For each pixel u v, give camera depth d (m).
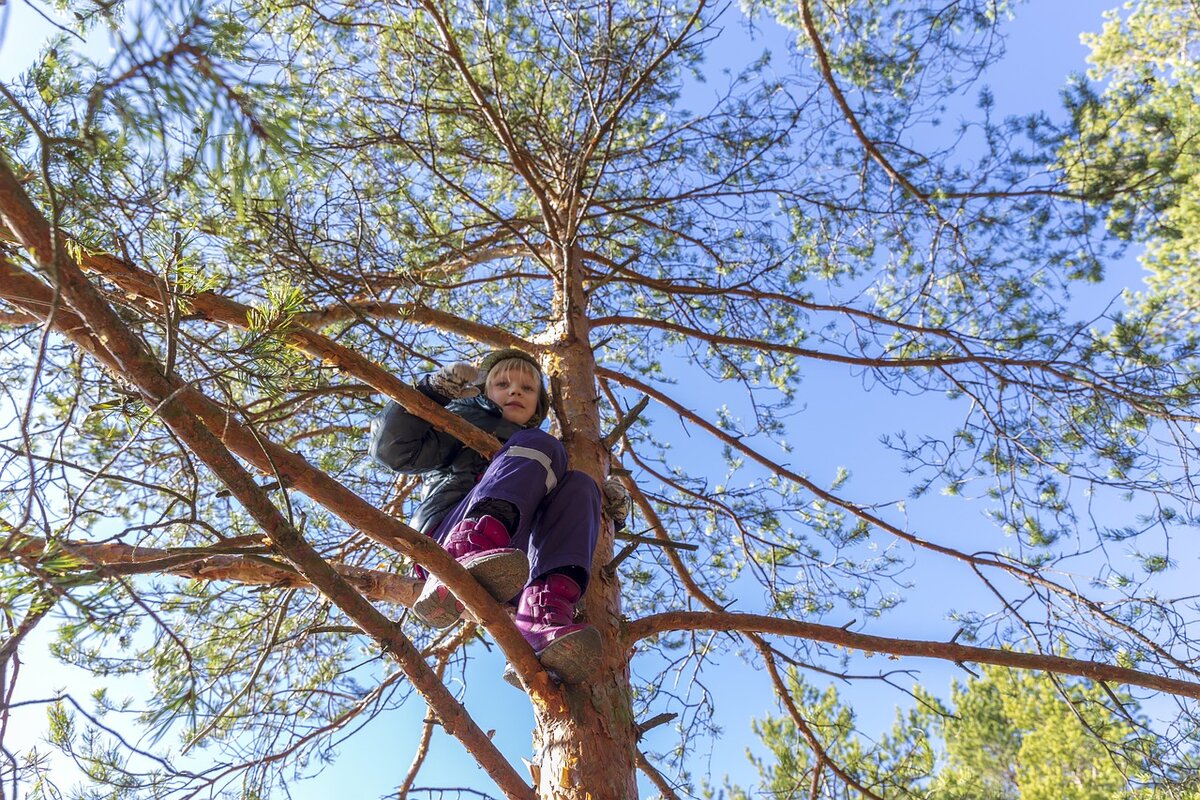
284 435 4.59
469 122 5.01
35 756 2.46
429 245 4.54
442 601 2.54
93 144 1.32
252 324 1.98
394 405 3.06
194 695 1.82
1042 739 9.28
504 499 2.55
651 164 5.50
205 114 1.29
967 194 5.09
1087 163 4.94
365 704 3.91
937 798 4.84
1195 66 7.11
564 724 2.76
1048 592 4.35
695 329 5.33
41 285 1.62
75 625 1.58
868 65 5.17
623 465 5.30
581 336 4.47
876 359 4.90
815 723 4.84
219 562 3.16
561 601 2.60
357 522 2.16
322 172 1.51
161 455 3.70
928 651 3.38
